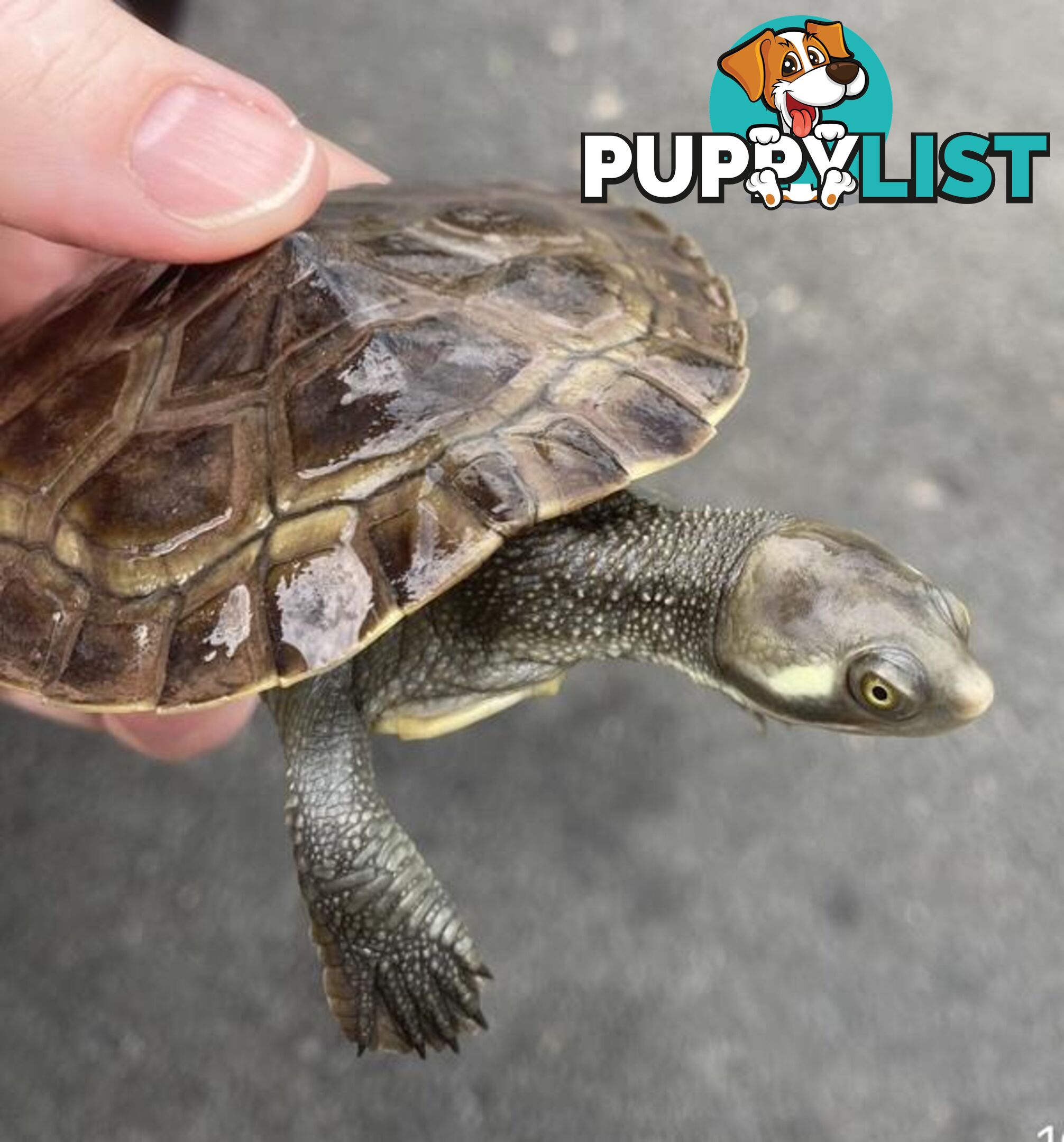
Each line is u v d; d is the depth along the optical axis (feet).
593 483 0.38
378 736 0.68
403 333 0.39
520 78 0.95
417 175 0.89
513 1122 0.59
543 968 0.62
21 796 0.67
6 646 0.39
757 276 0.84
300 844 0.41
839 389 0.78
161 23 0.78
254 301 0.40
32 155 0.40
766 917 0.63
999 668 0.69
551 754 0.67
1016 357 0.80
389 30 0.98
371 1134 0.59
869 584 0.39
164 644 0.37
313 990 0.62
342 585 0.36
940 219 0.86
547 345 0.40
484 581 0.43
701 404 0.41
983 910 0.63
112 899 0.65
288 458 0.38
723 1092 0.59
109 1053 0.61
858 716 0.40
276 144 0.42
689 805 0.66
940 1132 0.58
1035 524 0.73
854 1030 0.60
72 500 0.39
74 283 0.50
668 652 0.43
